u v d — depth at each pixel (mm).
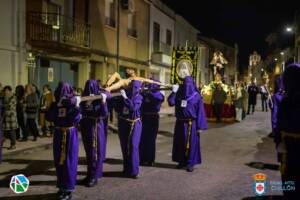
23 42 14953
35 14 15367
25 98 12383
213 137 13883
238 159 9914
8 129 10836
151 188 7266
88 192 6992
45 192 7000
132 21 25391
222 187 7348
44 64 16344
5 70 14203
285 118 4699
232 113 19531
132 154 7918
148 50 28031
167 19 32156
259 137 13961
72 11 18203
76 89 14883
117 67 21812
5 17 14148
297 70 4680
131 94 7984
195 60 16844
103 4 21078
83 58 18922
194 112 8578
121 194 6887
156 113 9086
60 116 6539
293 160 4617
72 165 6523
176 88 8719
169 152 10883
